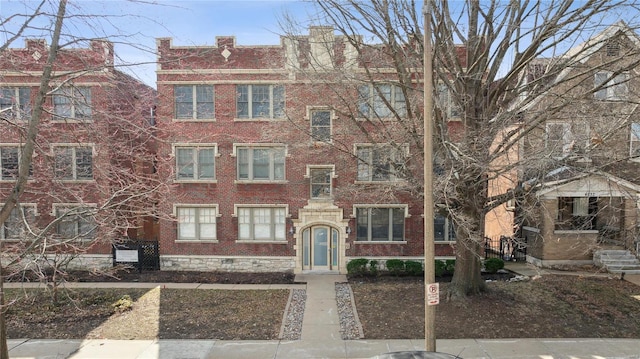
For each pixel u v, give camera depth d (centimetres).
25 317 1178
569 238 1806
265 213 1884
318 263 1880
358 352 925
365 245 1852
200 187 1873
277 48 1819
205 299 1382
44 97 821
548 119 1091
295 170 1852
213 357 901
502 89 1189
